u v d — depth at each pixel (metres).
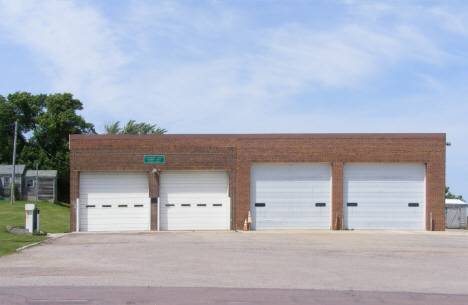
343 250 16.89
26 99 61.78
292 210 26.45
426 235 23.41
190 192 26.33
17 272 12.12
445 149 26.84
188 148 26.05
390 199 26.75
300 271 12.56
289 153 26.28
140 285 10.55
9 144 60.34
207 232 24.64
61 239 20.41
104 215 25.89
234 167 26.20
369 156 26.47
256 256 15.20
